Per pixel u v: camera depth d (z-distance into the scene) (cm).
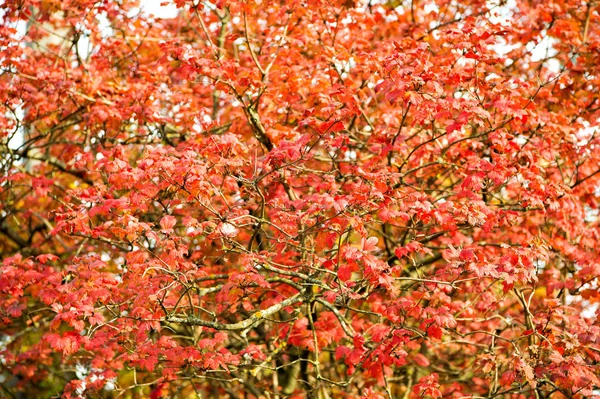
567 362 682
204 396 1073
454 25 1005
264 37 951
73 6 952
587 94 984
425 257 991
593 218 1025
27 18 951
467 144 856
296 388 981
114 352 852
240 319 931
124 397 1066
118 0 1021
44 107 955
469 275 834
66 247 1058
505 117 849
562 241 886
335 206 608
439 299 788
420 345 917
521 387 737
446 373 1009
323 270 663
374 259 612
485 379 919
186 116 932
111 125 918
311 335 804
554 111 972
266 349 874
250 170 786
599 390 758
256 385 954
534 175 734
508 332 943
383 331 673
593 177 961
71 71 976
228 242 696
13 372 1018
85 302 664
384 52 950
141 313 675
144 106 894
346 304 681
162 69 1008
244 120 920
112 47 1002
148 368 684
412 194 686
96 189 695
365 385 998
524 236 909
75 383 853
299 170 760
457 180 1005
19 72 969
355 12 905
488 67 790
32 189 1009
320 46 959
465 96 888
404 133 876
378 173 684
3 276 733
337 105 704
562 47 998
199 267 776
